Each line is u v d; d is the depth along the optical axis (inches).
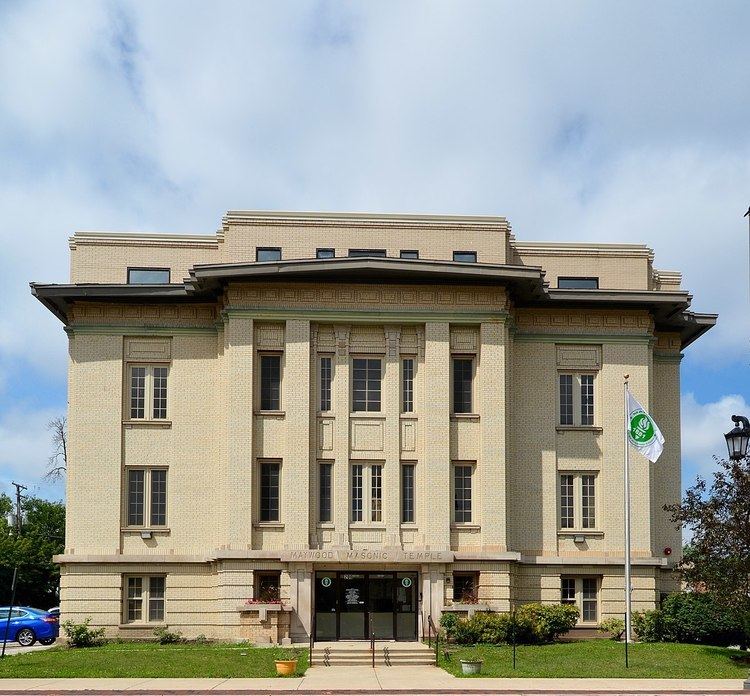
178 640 1659.7
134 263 1834.4
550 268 1891.0
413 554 1646.2
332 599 1665.8
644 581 1740.9
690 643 1592.0
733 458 1202.6
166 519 1736.0
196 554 1712.6
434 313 1717.5
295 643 1610.5
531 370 1802.4
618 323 1817.2
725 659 1398.9
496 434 1699.1
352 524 1674.5
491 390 1707.7
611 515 1768.0
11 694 1114.1
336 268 1658.5
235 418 1674.5
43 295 1718.8
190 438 1754.4
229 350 1689.2
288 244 1803.6
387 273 1684.3
